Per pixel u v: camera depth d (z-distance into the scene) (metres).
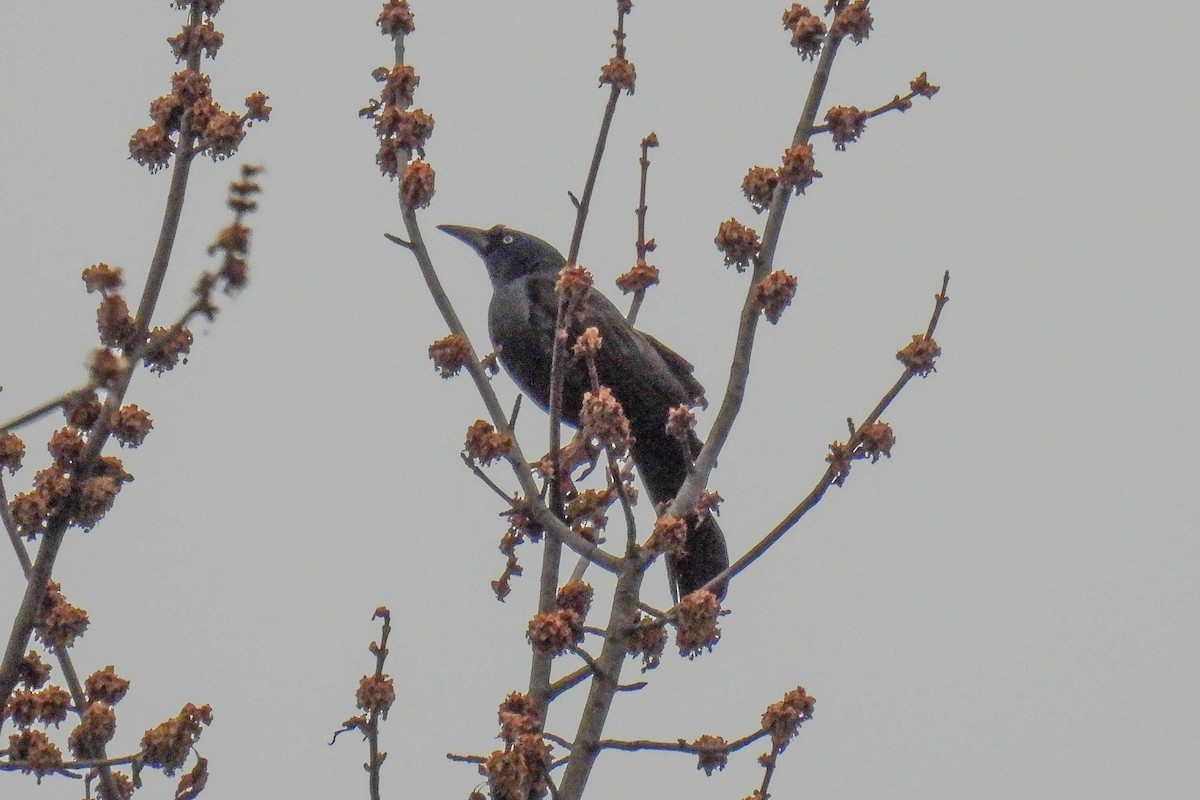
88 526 10.20
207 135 10.59
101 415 10.25
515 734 10.41
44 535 10.23
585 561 12.21
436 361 11.36
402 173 11.68
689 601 10.63
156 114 10.88
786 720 10.38
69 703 10.48
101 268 10.38
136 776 10.43
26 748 9.96
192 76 10.90
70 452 10.30
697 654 10.66
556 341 11.36
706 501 11.24
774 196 11.34
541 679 11.19
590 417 10.62
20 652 10.23
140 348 7.90
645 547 10.95
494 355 13.73
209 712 10.12
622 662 10.84
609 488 12.20
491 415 11.39
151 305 10.32
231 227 7.20
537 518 11.24
